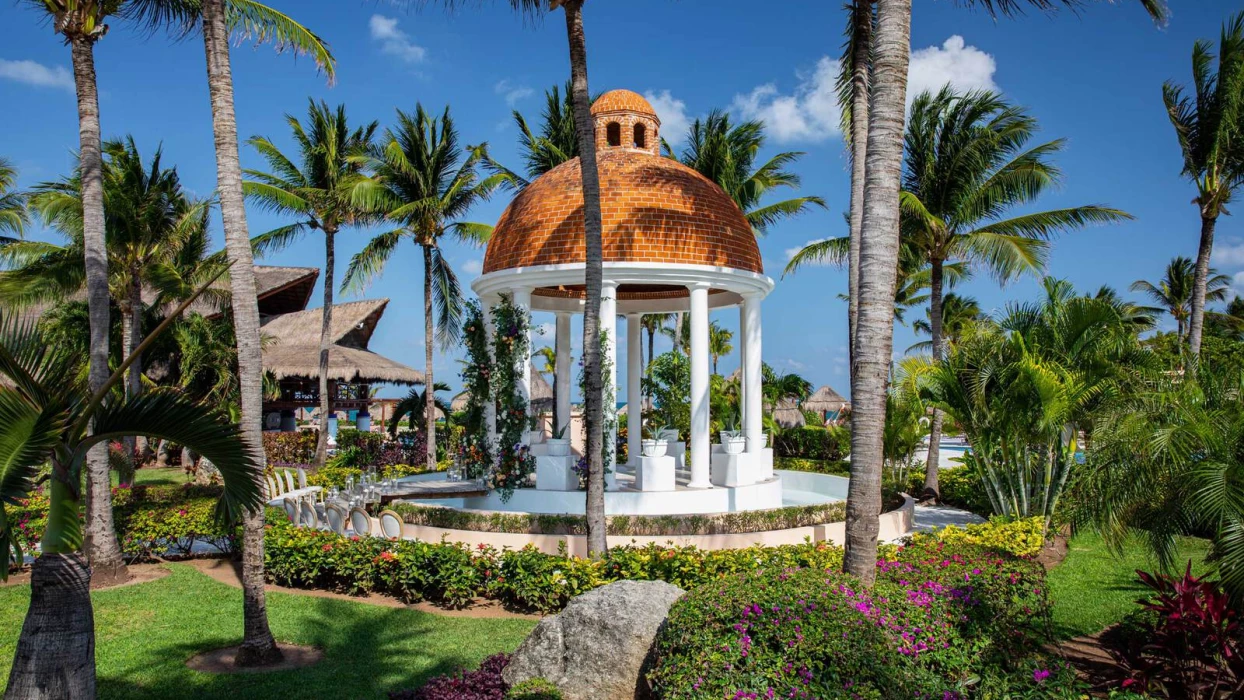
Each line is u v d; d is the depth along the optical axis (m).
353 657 9.37
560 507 16.53
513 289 17.59
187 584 12.84
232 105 9.44
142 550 14.68
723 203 18.25
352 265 30.23
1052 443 17.12
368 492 17.78
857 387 7.87
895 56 7.89
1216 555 8.45
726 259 17.45
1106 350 16.86
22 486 5.84
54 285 27.12
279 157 29.62
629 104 19.23
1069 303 17.30
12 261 27.72
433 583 11.89
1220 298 55.81
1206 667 7.84
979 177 22.34
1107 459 8.82
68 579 6.17
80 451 6.36
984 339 17.78
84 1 12.65
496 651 9.53
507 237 17.88
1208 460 8.24
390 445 33.41
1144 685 7.68
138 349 6.39
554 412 21.28
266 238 29.80
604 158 18.06
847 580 7.16
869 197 7.93
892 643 6.50
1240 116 20.47
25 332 6.14
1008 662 8.22
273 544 12.94
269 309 46.06
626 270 16.56
